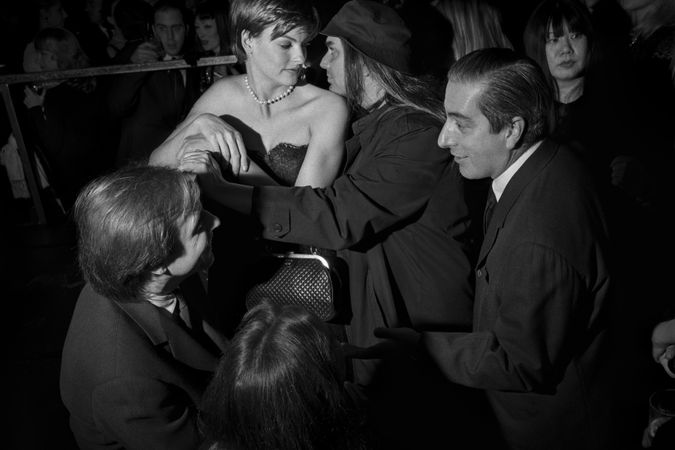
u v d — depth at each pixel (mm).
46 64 4352
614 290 1476
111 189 1194
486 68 1417
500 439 1657
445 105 1486
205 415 1048
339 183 1743
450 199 1807
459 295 1878
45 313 3318
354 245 1841
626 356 1609
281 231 1703
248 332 1007
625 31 2859
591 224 1409
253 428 961
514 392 1562
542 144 1473
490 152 1474
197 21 4086
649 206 2398
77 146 4320
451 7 2404
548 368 1432
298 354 958
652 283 2045
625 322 1591
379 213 1703
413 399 1933
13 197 4410
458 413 1896
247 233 1736
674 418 1370
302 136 1886
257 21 1646
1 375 2871
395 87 1721
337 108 1871
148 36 4328
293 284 1812
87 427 1301
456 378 1546
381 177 1708
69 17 5098
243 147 1771
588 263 1393
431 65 2381
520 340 1405
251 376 953
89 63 4465
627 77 2621
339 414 997
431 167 1715
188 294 1494
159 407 1235
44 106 4211
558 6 2588
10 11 4957
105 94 4359
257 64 1760
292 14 1639
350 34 1714
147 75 3889
